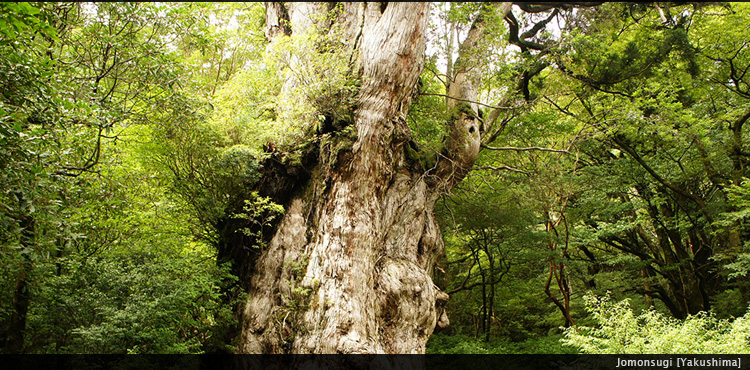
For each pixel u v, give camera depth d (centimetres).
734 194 1347
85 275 891
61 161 650
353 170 1035
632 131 1521
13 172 509
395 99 1111
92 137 780
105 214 861
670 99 1459
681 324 1002
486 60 1410
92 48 827
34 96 570
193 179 1130
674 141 1568
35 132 558
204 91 934
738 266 1292
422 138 1466
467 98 1436
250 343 1000
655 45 1552
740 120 1545
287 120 1111
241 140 1120
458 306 2139
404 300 1050
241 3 1482
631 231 1973
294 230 1077
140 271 920
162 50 808
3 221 528
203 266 1059
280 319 973
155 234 1105
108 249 1030
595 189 1736
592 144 1742
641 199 1767
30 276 734
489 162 1745
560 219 1781
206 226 1221
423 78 1516
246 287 1109
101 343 781
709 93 1703
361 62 1114
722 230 1445
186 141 1041
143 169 1085
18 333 801
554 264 1731
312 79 1053
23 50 601
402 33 1082
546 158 1642
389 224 1159
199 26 857
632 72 1517
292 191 1136
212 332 1085
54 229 591
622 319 959
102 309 816
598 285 1994
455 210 1706
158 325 873
